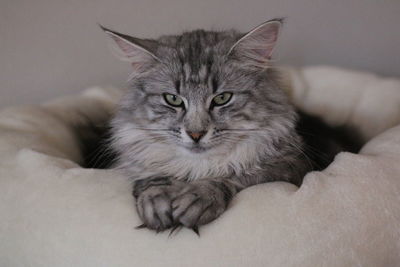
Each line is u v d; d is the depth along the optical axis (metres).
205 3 0.82
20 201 0.53
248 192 0.50
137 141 0.57
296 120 0.59
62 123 0.71
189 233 0.47
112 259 0.48
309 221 0.47
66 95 0.86
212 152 0.54
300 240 0.47
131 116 0.57
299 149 0.58
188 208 0.47
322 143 0.67
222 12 0.82
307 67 0.83
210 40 0.57
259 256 0.46
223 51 0.55
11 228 0.52
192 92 0.53
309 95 0.80
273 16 0.82
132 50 0.56
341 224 0.48
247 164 0.55
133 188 0.53
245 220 0.47
